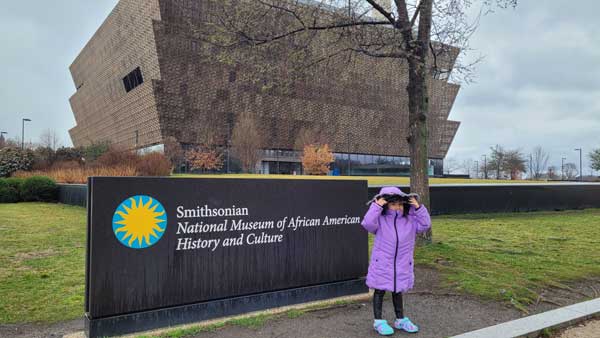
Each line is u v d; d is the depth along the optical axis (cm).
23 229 1159
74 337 414
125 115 6197
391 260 412
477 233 1104
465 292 576
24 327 453
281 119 5903
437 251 819
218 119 5341
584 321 473
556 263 758
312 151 5147
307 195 534
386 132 6881
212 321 452
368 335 420
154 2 4722
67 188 2075
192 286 446
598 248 907
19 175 2872
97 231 396
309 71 909
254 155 5144
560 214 1630
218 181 466
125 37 5678
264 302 495
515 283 618
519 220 1404
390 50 871
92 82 7631
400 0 847
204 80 5012
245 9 841
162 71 4806
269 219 502
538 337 430
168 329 425
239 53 855
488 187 1614
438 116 6250
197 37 949
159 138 5066
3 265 730
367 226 414
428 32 852
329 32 882
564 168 8025
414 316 484
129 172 2530
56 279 646
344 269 562
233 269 474
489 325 455
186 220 444
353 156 6719
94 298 393
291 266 518
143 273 418
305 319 466
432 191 1504
